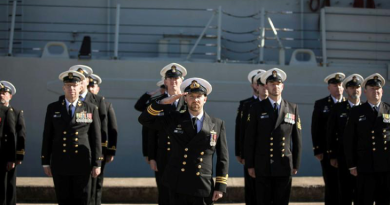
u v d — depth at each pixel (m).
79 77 6.26
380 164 6.15
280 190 6.04
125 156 9.62
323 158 7.23
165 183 4.98
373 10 10.45
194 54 10.39
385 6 11.12
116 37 9.97
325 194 7.24
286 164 6.00
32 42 10.78
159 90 6.95
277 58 10.91
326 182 7.20
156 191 7.79
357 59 10.38
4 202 6.91
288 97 9.68
